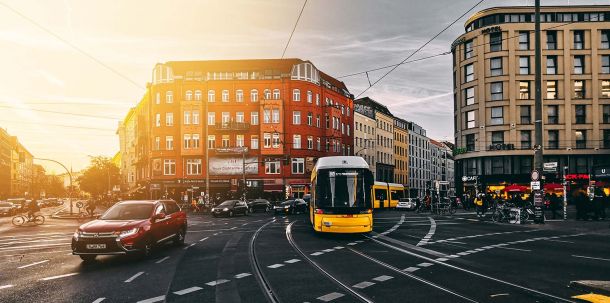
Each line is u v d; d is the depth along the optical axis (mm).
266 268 10375
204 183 58688
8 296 7719
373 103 89500
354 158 18203
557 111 54469
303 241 16391
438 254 12594
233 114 60094
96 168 86812
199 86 60344
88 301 7293
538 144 23016
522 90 54656
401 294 7578
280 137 59344
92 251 11281
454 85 61500
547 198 37125
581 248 13844
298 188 59500
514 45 54719
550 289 7828
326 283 8570
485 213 36188
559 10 54938
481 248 14000
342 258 11930
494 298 7227
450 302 7004
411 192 105125
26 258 12578
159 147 59875
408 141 104938
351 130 74562
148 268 10531
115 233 11406
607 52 54500
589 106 54312
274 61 64250
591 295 7141
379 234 19078
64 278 9359
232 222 28953
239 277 9258
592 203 25719
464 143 57938
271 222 28219
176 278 9203
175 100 60219
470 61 57125
